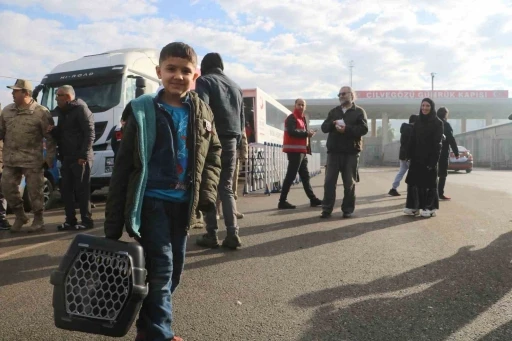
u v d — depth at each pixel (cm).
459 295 345
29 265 449
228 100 470
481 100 5222
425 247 496
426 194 701
